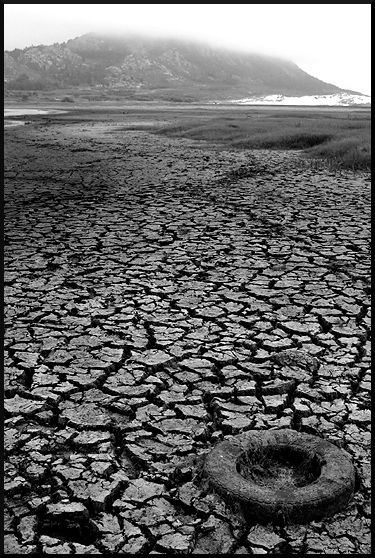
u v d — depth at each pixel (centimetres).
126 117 5866
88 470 414
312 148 2373
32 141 3028
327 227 1090
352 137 2447
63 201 1372
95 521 368
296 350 592
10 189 1547
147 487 397
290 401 504
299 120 4253
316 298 730
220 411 488
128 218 1183
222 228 1091
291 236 1027
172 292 752
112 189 1534
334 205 1286
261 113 6606
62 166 2005
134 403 499
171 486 399
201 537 355
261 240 1002
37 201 1374
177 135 3362
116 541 352
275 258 900
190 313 685
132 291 757
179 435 455
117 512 375
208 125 3850
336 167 1841
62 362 567
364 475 402
